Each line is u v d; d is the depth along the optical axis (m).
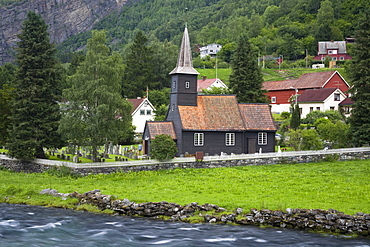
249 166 66.12
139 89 146.88
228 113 72.31
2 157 71.88
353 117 75.19
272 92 134.62
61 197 47.47
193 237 35.03
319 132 83.50
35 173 64.44
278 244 33.41
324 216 37.16
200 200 43.50
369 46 75.19
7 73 138.75
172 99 72.50
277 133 97.25
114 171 61.44
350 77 77.56
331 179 55.16
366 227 35.75
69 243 33.56
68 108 65.38
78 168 60.19
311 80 129.38
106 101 62.59
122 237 35.06
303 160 69.00
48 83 69.12
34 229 36.88
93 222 39.22
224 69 197.25
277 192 47.53
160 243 33.75
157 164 63.09
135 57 149.00
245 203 41.97
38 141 67.88
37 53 69.81
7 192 50.38
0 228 37.03
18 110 67.69
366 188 48.97
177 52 185.00
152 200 43.62
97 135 62.03
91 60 63.97
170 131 69.94
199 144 69.81
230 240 34.31
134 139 98.81
